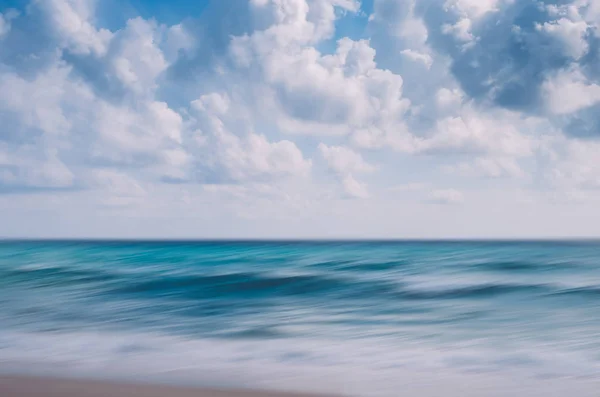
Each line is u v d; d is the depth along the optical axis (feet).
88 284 73.05
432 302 53.62
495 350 32.65
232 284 71.15
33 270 98.43
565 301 52.85
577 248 200.64
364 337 36.88
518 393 23.80
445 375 26.99
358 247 242.17
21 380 25.77
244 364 29.58
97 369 28.40
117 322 44.06
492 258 126.00
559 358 30.48
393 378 26.45
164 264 115.55
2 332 40.04
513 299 54.75
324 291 63.46
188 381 25.75
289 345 34.60
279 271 90.38
